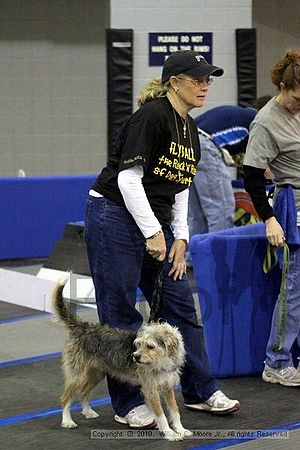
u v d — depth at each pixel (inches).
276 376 262.8
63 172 698.2
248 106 518.0
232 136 430.0
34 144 692.7
